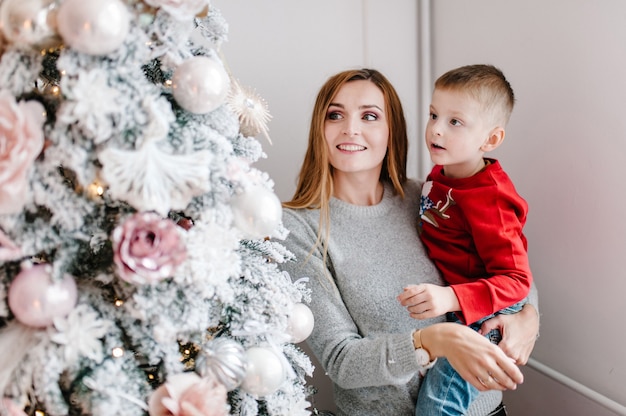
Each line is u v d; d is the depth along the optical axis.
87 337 0.61
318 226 1.13
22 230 0.60
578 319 1.21
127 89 0.60
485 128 1.09
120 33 0.58
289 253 0.86
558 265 1.24
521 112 1.30
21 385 0.60
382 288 1.10
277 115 1.42
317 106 1.18
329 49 1.45
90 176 0.60
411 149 1.59
